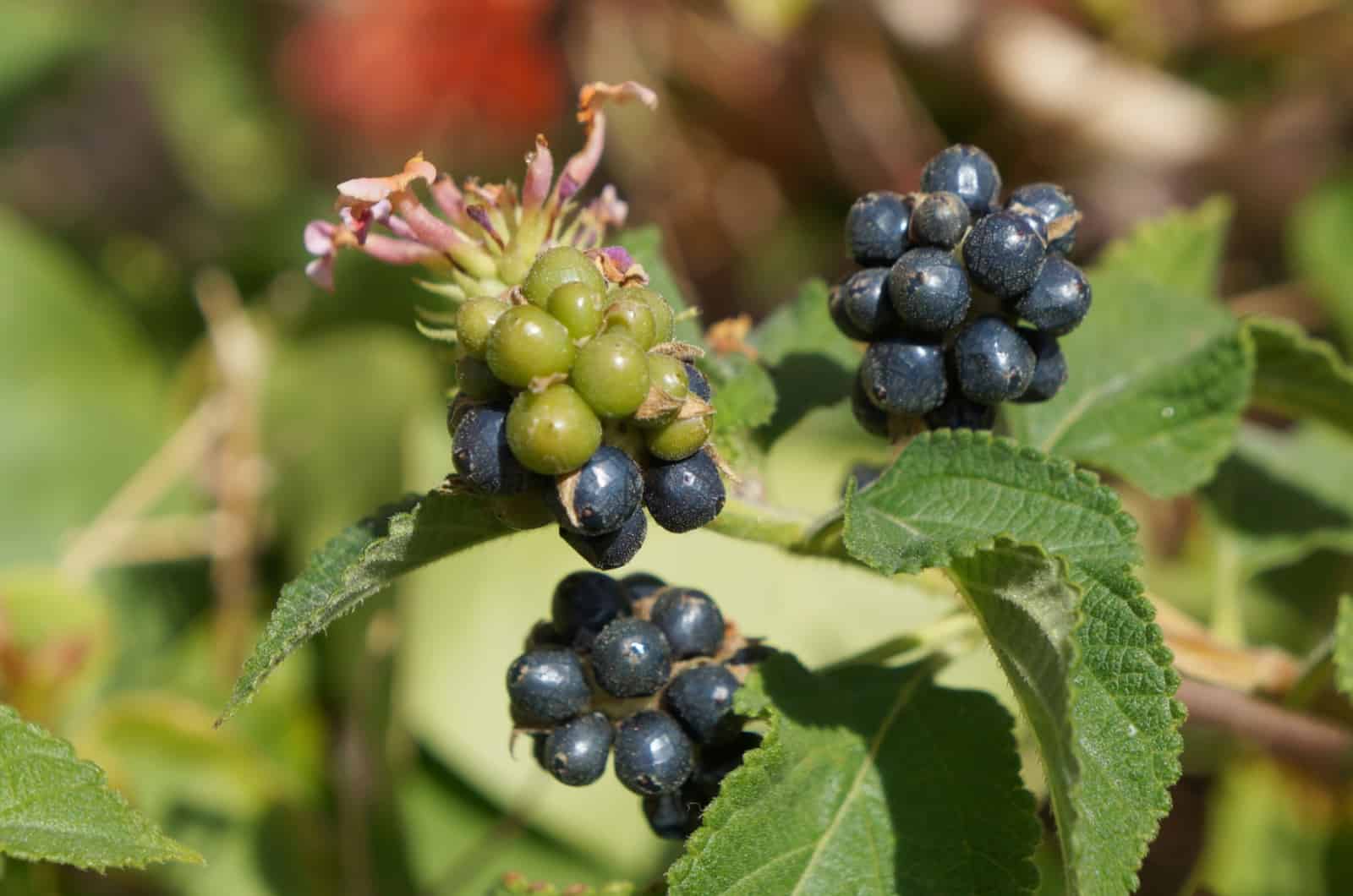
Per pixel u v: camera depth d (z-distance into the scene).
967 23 0.39
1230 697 0.30
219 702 0.33
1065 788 0.22
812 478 0.33
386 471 0.33
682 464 0.22
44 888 0.28
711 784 0.24
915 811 0.24
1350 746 0.30
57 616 0.31
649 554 0.31
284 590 0.23
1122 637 0.23
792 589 0.31
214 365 0.36
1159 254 0.31
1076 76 0.40
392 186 0.23
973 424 0.24
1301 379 0.28
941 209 0.24
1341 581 0.32
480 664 0.31
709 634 0.24
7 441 0.35
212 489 0.36
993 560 0.23
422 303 0.36
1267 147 0.40
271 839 0.31
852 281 0.24
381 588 0.23
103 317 0.38
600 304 0.22
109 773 0.30
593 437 0.22
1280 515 0.29
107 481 0.36
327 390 0.35
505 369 0.22
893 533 0.23
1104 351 0.27
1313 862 0.31
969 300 0.23
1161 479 0.27
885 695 0.24
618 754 0.23
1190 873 0.32
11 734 0.23
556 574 0.32
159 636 0.34
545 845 0.31
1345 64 0.40
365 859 0.31
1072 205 0.24
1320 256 0.35
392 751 0.31
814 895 0.23
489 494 0.22
